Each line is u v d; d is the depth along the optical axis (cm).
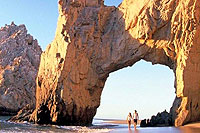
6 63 7994
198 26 2822
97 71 3559
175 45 3025
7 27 9581
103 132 2205
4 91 7156
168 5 3117
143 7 3316
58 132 2275
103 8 3734
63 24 3544
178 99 2961
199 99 2862
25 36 9162
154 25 3144
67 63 3375
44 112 3434
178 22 2992
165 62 3338
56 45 3669
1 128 2584
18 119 3888
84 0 3738
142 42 3303
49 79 3612
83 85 3456
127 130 2402
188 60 2820
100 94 3716
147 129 2408
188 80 2820
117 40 3522
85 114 3506
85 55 3497
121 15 3603
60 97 3306
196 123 2734
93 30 3588
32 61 8594
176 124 2806
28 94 7612
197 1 2800
